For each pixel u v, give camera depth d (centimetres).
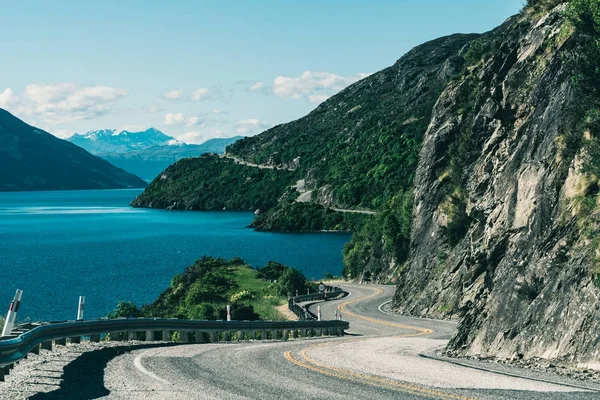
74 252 15038
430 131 6006
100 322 1881
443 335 3456
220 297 6259
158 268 11938
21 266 12331
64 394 1145
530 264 2072
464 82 5834
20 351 1295
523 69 4028
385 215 9694
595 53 2338
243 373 1435
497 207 3142
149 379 1330
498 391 1160
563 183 2198
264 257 13912
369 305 6109
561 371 1480
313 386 1253
